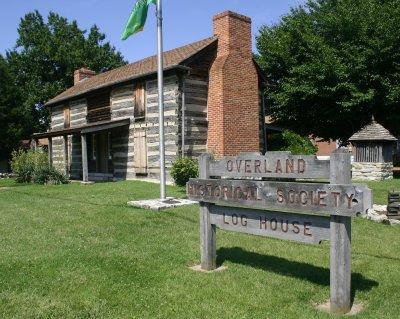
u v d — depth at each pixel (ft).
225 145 55.83
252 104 59.72
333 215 14.69
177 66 52.85
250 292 16.48
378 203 35.70
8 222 29.63
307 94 75.56
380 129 56.13
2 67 124.98
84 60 143.95
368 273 18.31
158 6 37.47
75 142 79.00
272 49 83.51
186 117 55.62
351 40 74.74
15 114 118.73
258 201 16.98
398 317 14.17
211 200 18.66
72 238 24.53
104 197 40.88
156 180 57.93
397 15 69.82
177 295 16.26
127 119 62.64
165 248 22.48
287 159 16.12
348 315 14.42
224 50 57.52
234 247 22.76
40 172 64.18
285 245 23.09
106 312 14.88
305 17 82.89
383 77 70.33
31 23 149.69
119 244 23.26
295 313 14.62
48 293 16.44
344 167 14.47
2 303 15.53
